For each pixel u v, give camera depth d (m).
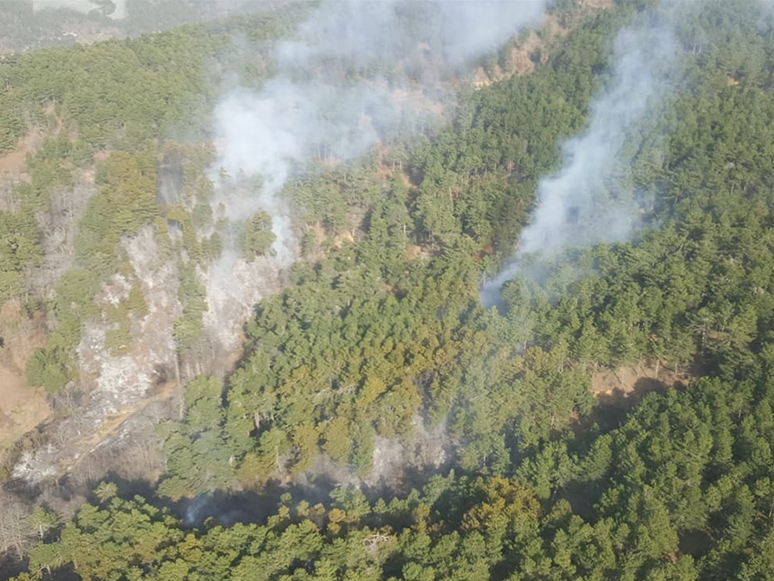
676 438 75.69
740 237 103.69
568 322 93.50
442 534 69.25
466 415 82.88
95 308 103.94
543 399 84.00
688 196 117.69
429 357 89.38
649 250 104.19
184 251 116.62
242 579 63.75
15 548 76.44
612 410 89.69
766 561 62.19
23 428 97.06
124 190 112.12
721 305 91.00
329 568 63.59
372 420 85.50
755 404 80.12
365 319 98.38
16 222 104.44
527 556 63.88
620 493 70.50
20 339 101.19
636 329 93.00
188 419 88.69
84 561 66.81
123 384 105.19
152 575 64.00
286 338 100.25
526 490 72.38
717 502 68.69
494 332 92.12
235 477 84.06
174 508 80.88
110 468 90.62
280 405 88.06
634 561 63.50
